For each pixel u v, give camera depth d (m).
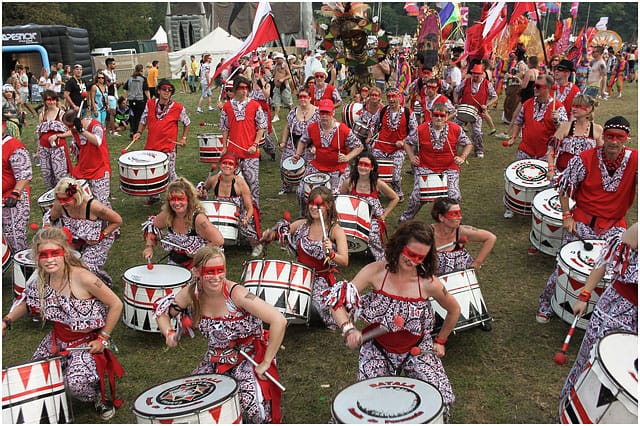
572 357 4.91
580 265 4.89
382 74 17.27
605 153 5.08
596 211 5.27
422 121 11.36
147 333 5.52
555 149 6.97
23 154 6.52
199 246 5.52
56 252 4.03
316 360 5.00
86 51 30.94
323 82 11.71
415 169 7.82
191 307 3.89
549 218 6.41
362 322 5.71
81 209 5.68
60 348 4.27
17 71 21.52
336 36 12.38
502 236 7.72
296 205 9.30
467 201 9.21
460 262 5.24
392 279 3.76
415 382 3.39
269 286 4.98
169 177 9.23
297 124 9.46
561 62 8.72
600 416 2.98
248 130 8.54
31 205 9.77
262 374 3.77
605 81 19.33
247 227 7.07
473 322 4.93
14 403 3.71
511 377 4.67
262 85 16.17
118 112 16.06
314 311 5.41
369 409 3.09
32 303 4.27
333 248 5.25
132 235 8.23
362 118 9.68
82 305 4.14
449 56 18.73
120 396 4.58
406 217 7.84
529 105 8.08
